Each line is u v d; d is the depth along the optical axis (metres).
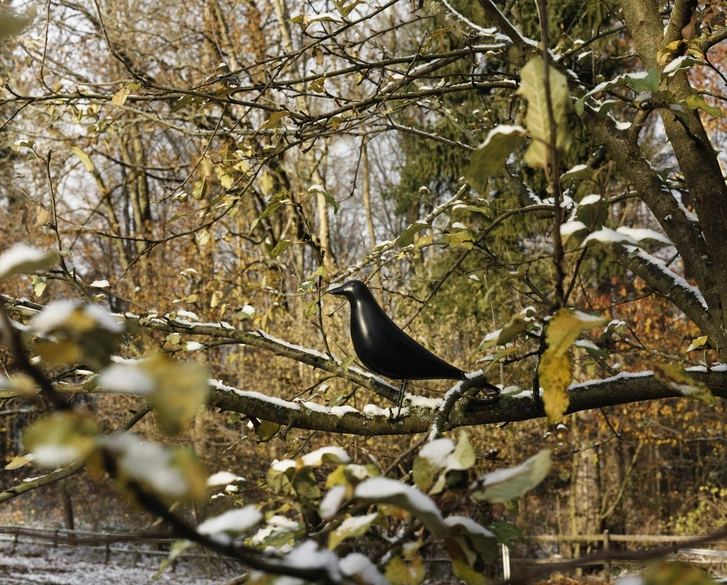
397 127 4.32
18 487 2.45
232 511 0.92
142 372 0.57
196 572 15.26
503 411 2.67
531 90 1.09
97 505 17.86
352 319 2.44
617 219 13.45
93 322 0.63
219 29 14.67
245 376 12.05
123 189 22.33
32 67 3.87
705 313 2.91
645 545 13.29
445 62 3.88
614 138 3.23
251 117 11.66
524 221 12.31
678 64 2.45
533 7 9.87
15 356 0.57
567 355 1.22
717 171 2.95
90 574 14.72
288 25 13.91
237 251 11.54
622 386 2.75
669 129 3.05
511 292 8.45
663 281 3.06
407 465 10.73
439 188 17.81
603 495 14.37
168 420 0.57
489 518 1.48
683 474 17.39
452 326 12.43
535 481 1.05
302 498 1.25
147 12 14.88
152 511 0.61
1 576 13.78
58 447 0.57
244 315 2.95
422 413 2.73
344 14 3.45
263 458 12.36
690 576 0.71
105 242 21.53
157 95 3.69
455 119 4.52
